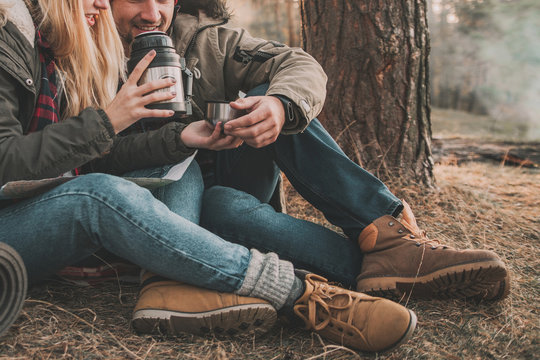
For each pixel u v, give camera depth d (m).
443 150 4.38
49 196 1.24
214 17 1.94
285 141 1.64
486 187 3.13
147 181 1.39
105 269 1.57
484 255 1.42
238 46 1.89
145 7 1.75
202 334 1.34
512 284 1.82
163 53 1.40
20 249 1.24
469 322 1.49
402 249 1.53
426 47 2.70
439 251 1.49
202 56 1.88
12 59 1.28
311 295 1.37
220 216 1.62
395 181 2.65
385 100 2.66
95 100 1.63
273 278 1.33
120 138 1.62
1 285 1.14
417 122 2.72
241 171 1.86
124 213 1.24
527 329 1.49
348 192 1.60
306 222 1.66
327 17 2.70
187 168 1.64
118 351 1.26
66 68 1.55
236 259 1.32
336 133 2.72
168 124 1.58
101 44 1.65
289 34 9.14
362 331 1.30
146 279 1.39
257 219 1.61
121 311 1.49
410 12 2.63
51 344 1.24
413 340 1.40
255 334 1.35
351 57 2.66
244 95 2.02
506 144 4.70
